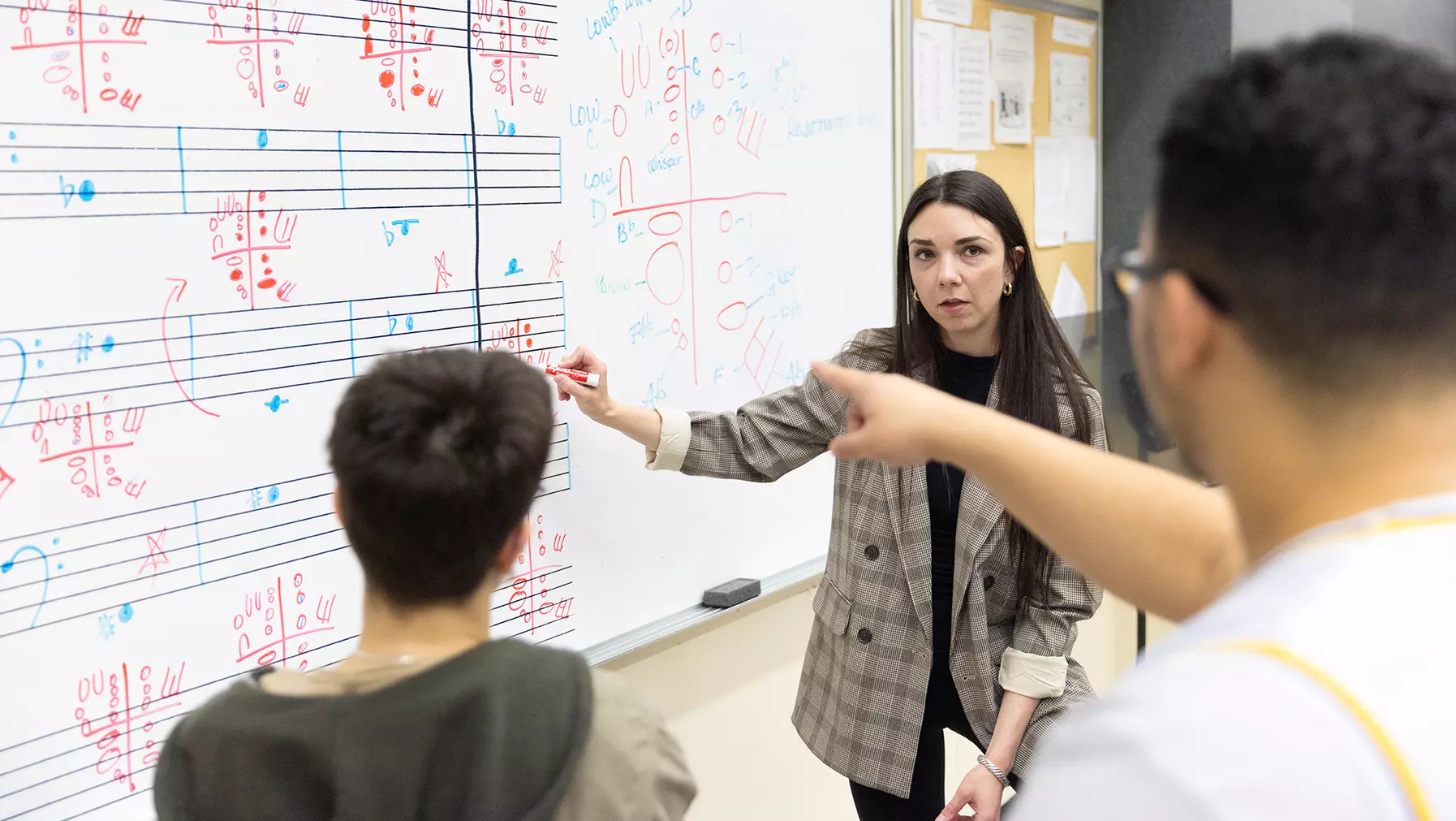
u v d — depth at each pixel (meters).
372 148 1.10
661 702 1.58
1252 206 0.42
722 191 1.58
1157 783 0.38
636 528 1.46
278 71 1.02
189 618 0.99
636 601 1.48
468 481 0.63
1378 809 0.35
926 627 1.40
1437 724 0.36
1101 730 0.42
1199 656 0.42
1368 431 0.43
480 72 1.21
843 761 1.45
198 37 0.96
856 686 1.44
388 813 0.57
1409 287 0.40
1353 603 0.39
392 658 0.64
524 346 1.29
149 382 0.95
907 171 1.98
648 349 1.47
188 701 0.99
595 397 1.29
